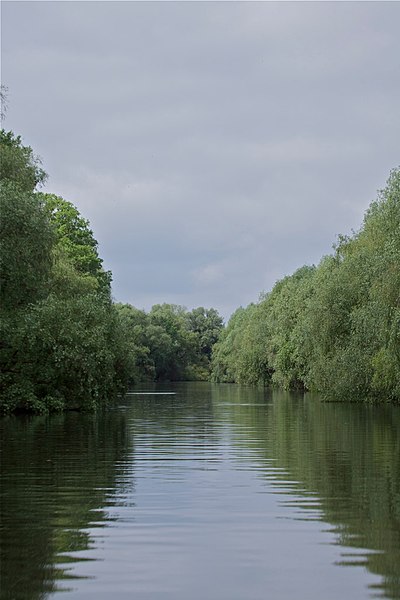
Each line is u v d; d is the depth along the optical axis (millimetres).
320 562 7531
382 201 35500
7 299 29000
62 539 8445
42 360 29125
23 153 31766
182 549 8031
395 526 9102
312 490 11648
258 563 7512
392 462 15055
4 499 10875
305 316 50156
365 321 34719
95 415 29875
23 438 19797
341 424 25359
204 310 154125
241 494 11281
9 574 7156
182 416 29656
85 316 30594
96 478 12867
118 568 7340
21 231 27766
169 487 11938
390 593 6590
